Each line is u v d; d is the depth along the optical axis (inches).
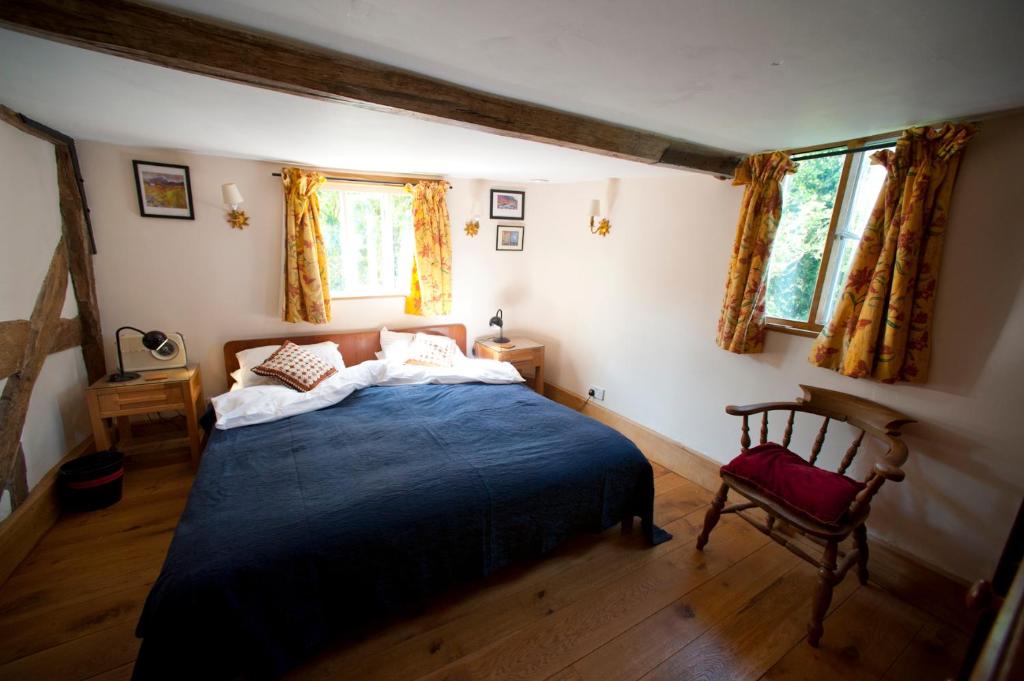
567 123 71.5
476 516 69.6
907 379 73.9
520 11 39.4
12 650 60.5
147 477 104.2
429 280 144.8
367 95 55.2
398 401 109.4
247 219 121.5
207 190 115.6
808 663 64.0
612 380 139.8
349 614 62.0
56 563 76.5
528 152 99.6
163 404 103.5
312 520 61.4
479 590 75.1
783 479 73.5
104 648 61.3
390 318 148.9
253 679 55.6
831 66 48.2
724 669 62.5
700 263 110.2
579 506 80.8
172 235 114.1
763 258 91.4
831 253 87.0
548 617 70.0
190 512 63.2
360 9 40.4
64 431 96.9
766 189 90.5
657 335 123.2
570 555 84.9
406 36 45.9
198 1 40.3
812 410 82.5
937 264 70.6
